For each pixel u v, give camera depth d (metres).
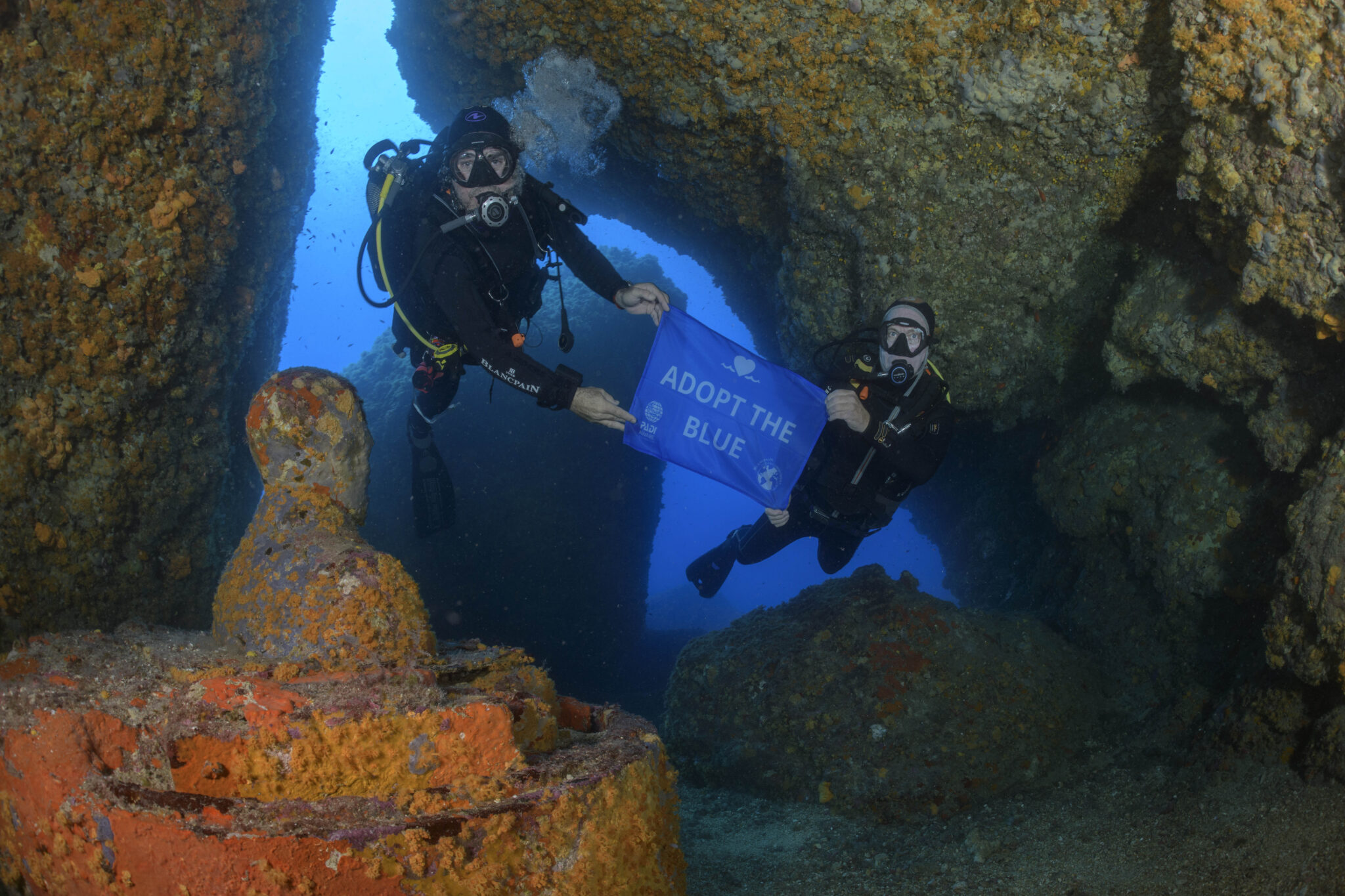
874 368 4.16
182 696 1.95
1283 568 2.99
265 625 2.32
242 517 4.43
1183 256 4.02
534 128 5.43
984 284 4.66
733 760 4.70
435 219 3.35
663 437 3.54
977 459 6.85
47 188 2.90
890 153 4.41
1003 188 4.41
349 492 2.65
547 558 8.59
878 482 4.65
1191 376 3.92
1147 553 4.36
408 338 4.07
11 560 2.88
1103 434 4.74
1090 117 3.99
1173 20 3.14
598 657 9.06
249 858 1.66
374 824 1.76
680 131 5.04
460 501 8.30
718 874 3.72
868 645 4.67
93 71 2.94
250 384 4.77
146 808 1.71
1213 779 3.29
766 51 4.25
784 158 4.64
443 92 5.89
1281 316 3.44
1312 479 3.02
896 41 4.04
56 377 2.96
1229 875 2.74
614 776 2.05
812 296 5.14
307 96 5.10
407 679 2.07
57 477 3.01
